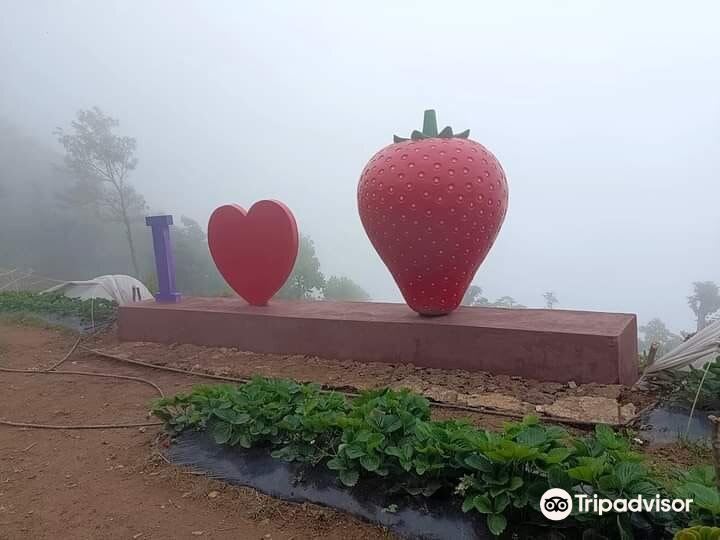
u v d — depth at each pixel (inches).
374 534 124.2
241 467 154.4
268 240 297.6
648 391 202.7
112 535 130.2
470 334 228.4
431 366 237.3
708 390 178.1
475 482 117.3
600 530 106.7
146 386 251.3
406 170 225.9
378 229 237.8
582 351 207.6
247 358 276.8
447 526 119.6
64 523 136.6
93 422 208.1
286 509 136.5
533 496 110.4
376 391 166.2
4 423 209.6
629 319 230.5
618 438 137.2
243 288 311.3
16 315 417.1
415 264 237.9
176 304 330.6
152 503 144.2
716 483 108.7
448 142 229.9
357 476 131.9
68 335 367.2
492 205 230.1
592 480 106.5
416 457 126.7
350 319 257.6
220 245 311.9
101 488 154.1
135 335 329.4
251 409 161.5
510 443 109.3
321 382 231.6
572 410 185.3
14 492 154.7
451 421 141.6
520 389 208.1
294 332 272.4
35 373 282.4
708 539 87.2
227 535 128.0
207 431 171.8
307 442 148.3
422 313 252.2
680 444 161.2
